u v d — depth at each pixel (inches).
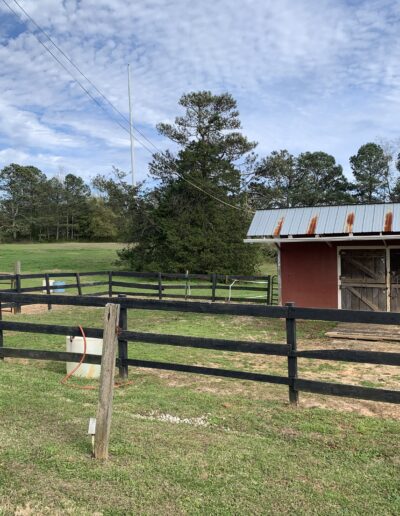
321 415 184.9
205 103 1343.5
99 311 550.0
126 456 140.8
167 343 218.1
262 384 233.9
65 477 127.0
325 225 467.8
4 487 121.3
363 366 279.1
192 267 1221.1
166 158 1323.8
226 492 121.7
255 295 785.6
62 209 3518.7
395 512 114.1
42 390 210.4
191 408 192.7
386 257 464.4
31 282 969.5
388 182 2642.7
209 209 1269.7
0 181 3447.3
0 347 258.4
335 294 487.5
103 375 139.4
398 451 151.3
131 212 1318.9
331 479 130.3
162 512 112.0
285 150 2491.4
